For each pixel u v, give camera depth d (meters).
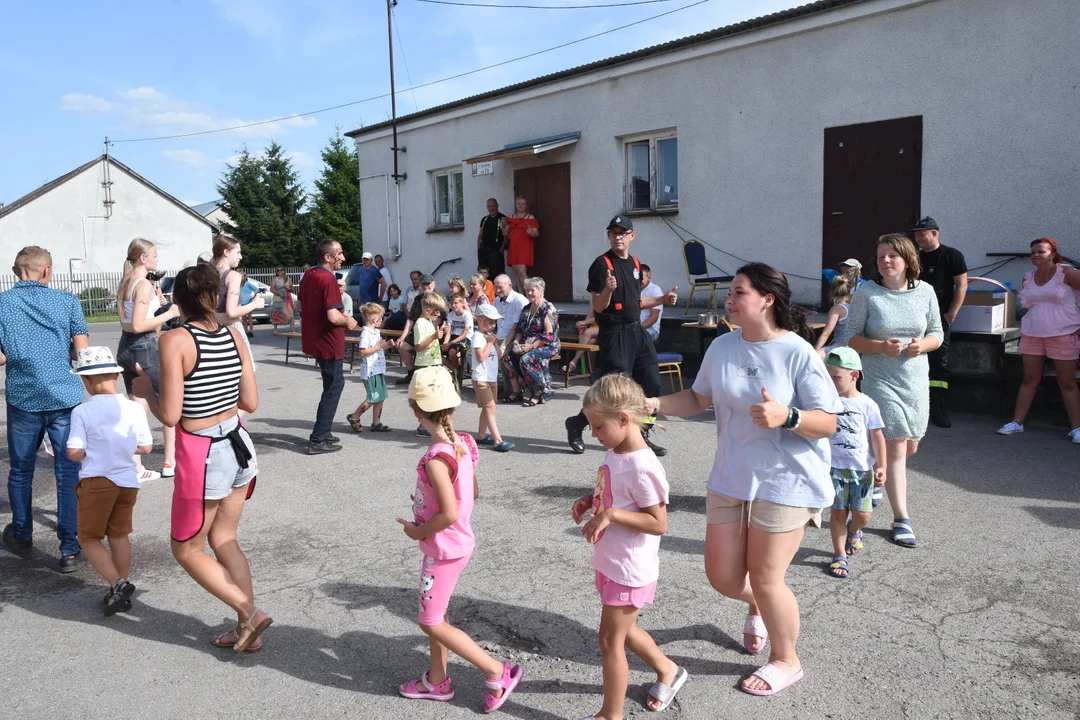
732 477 3.07
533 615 3.90
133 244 6.04
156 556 4.86
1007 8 8.52
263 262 44.91
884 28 9.48
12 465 4.87
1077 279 6.61
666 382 10.43
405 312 13.77
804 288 10.56
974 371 7.87
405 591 4.26
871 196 9.81
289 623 3.90
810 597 4.01
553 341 9.11
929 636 3.58
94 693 3.30
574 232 13.48
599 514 2.80
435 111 15.77
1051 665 3.31
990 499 5.37
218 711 3.15
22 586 4.46
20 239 39.03
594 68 12.59
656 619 3.81
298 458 7.06
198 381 3.39
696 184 11.59
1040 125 8.42
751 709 3.05
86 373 4.04
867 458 4.23
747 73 10.81
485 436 7.56
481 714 3.09
